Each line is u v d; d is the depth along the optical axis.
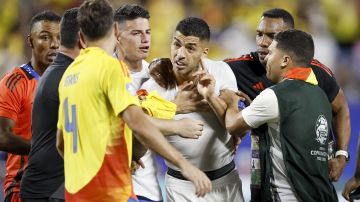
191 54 17.73
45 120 16.80
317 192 17.41
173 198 18.97
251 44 46.12
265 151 17.59
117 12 19.62
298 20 47.19
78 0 48.03
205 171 18.75
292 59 17.53
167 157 14.57
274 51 17.75
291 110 17.06
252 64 19.77
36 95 16.98
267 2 47.38
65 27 16.66
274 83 19.56
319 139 17.39
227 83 18.53
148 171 20.06
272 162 17.62
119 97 14.55
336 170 19.47
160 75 18.41
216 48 46.09
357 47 47.72
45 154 16.92
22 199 17.42
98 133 14.87
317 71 19.33
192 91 18.11
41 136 16.94
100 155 14.88
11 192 19.66
